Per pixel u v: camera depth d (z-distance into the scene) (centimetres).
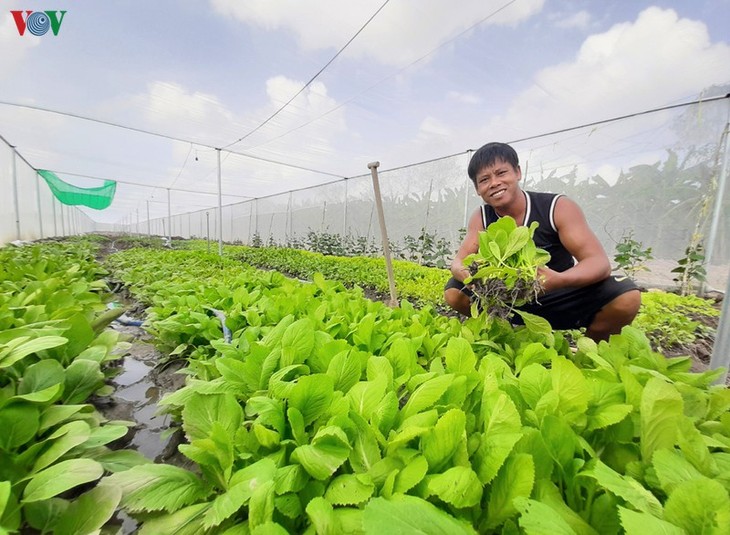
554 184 819
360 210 1566
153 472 111
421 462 86
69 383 163
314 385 117
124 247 2023
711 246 573
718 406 121
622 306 235
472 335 196
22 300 256
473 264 192
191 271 619
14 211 1389
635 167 682
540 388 116
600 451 105
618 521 78
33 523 103
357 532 78
